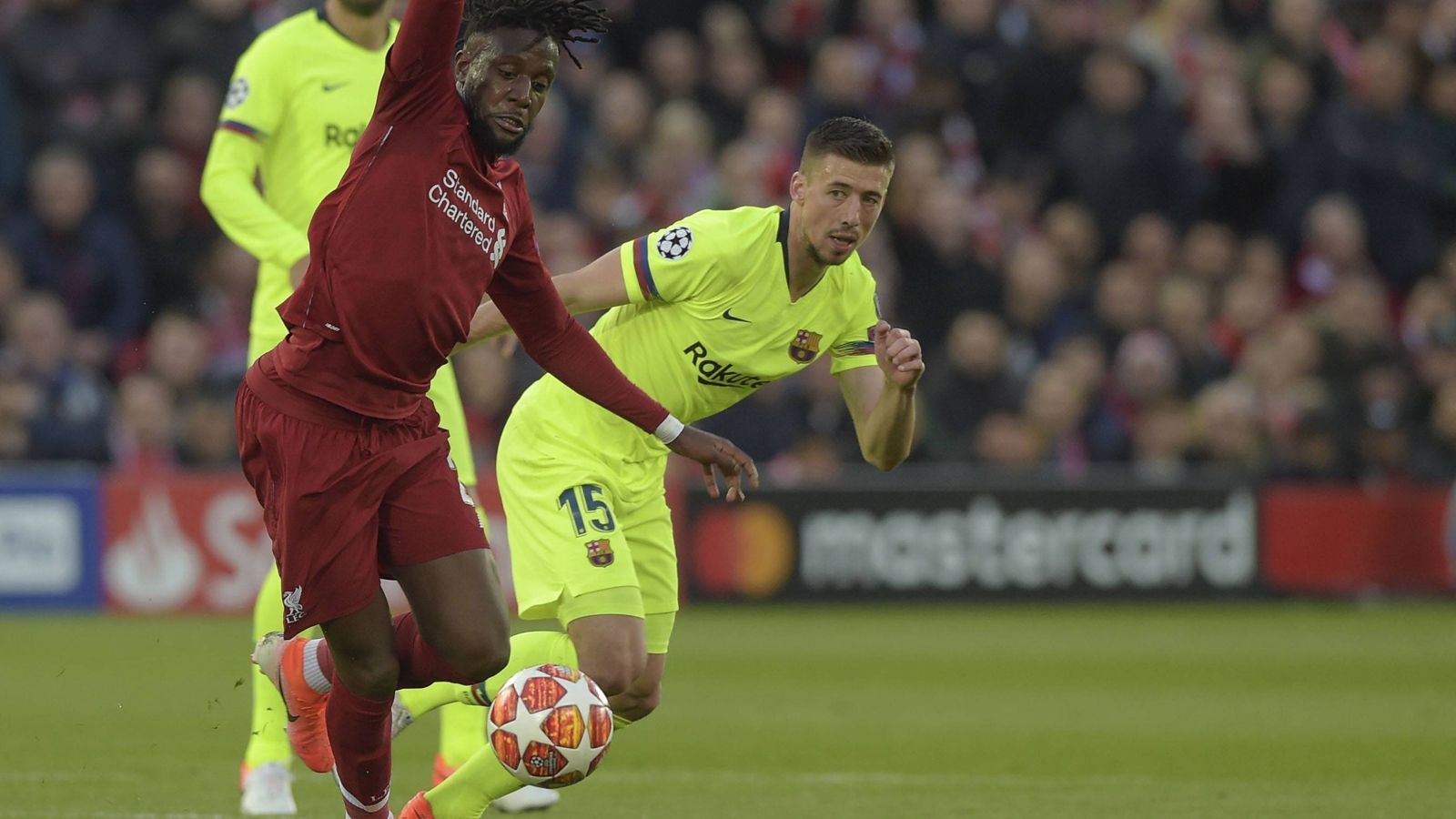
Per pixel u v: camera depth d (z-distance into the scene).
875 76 55.03
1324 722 29.05
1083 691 32.66
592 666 18.52
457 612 16.09
